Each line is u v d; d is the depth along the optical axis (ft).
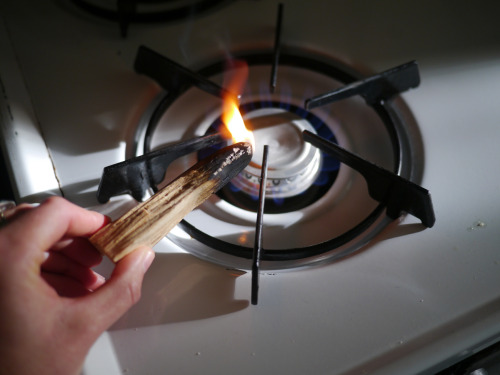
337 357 0.87
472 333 0.88
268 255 1.01
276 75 1.30
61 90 1.28
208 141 1.10
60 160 1.16
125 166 1.02
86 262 1.01
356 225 1.09
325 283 0.98
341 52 1.35
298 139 1.19
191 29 1.41
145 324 0.93
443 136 1.18
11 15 1.44
